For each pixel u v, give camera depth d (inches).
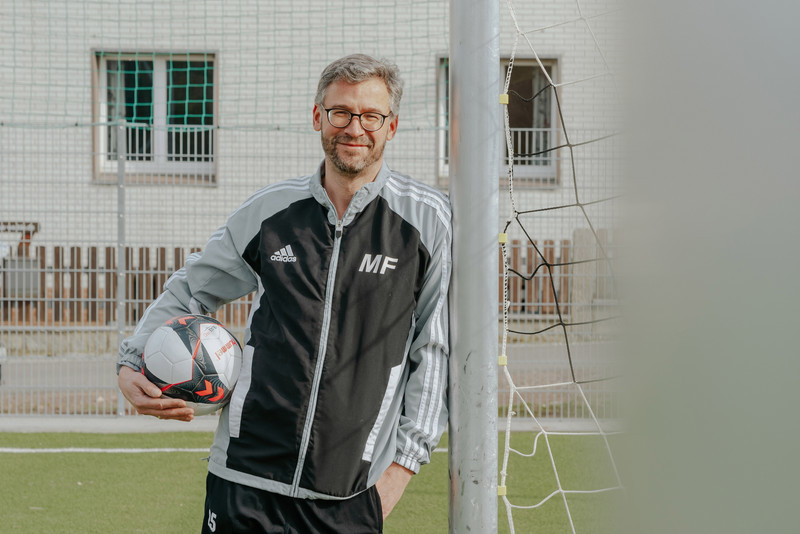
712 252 36.4
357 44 373.4
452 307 83.2
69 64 378.6
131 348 90.0
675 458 37.7
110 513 162.2
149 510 164.4
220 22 378.6
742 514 35.9
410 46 367.6
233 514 81.0
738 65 35.6
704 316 36.7
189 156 267.3
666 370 37.9
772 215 35.2
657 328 38.2
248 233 87.8
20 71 374.6
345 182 84.4
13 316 263.9
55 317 265.7
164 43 381.4
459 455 82.2
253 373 82.7
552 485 179.6
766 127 35.1
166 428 242.5
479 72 80.8
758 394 35.6
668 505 37.9
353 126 80.2
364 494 81.7
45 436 231.1
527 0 341.1
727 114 35.8
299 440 80.0
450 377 83.5
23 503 168.4
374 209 85.2
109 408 271.7
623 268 39.7
